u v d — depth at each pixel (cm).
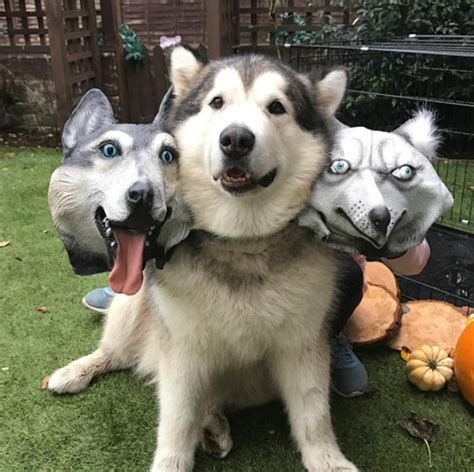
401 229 82
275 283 85
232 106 81
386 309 128
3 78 328
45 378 116
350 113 285
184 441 93
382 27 284
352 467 92
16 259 169
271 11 301
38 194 226
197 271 85
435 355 116
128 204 74
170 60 94
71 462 96
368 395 113
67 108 290
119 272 78
